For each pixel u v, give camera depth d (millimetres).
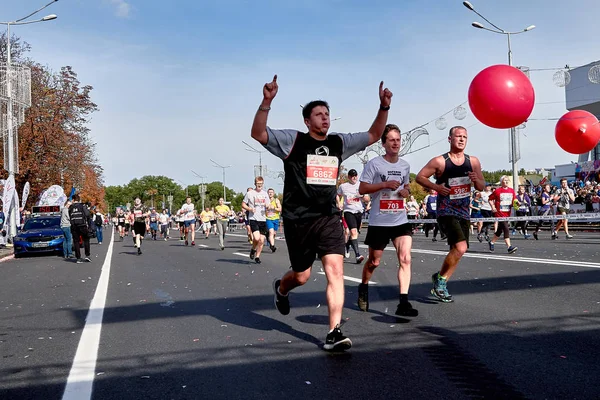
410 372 4027
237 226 57875
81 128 37875
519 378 3820
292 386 3793
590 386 3611
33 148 34875
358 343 4918
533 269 9328
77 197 16516
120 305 7512
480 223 17844
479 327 5371
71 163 37688
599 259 10609
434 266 10656
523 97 6395
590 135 8047
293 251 4926
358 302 6441
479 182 6625
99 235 31609
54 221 21734
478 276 8820
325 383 3836
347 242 13969
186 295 8172
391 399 3492
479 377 3867
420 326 5504
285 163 4773
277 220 16844
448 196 6660
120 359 4676
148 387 3887
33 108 34375
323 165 4734
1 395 3811
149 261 15078
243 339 5203
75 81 37281
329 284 4758
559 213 18672
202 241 27438
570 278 8094
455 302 6734
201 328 5773
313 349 4754
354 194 12141
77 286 9969
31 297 8820
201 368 4301
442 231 6773
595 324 5297
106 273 12078
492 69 6633
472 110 6824
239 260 14227
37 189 35469
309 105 4730
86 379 4129
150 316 6590
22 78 25328
